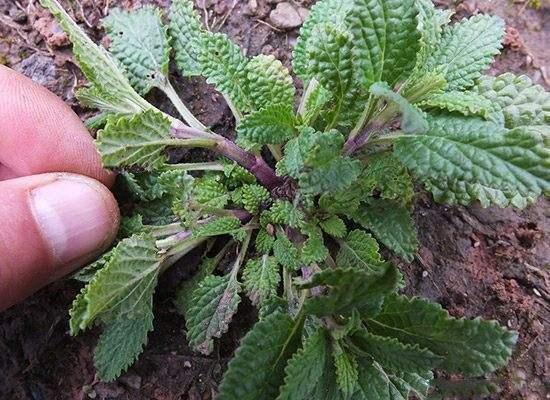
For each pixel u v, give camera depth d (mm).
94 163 104
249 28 118
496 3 123
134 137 90
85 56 95
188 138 99
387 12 78
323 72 83
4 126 100
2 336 107
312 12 99
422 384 94
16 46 120
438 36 93
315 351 78
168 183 91
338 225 96
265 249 98
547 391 100
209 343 96
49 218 89
